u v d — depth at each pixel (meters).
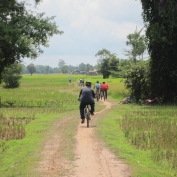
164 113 39.78
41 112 42.56
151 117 35.97
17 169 15.77
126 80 59.31
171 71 54.41
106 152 18.89
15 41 53.84
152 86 56.25
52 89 112.62
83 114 28.48
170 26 52.31
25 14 58.19
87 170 15.39
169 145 21.08
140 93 58.34
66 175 14.66
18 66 136.25
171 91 56.28
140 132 25.92
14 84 135.75
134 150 19.73
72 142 21.70
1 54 55.91
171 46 54.12
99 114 39.91
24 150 19.66
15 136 24.05
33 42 57.81
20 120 34.09
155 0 53.84
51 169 15.59
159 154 18.70
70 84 156.62
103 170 15.38
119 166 16.05
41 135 24.66
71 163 16.58
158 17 54.38
